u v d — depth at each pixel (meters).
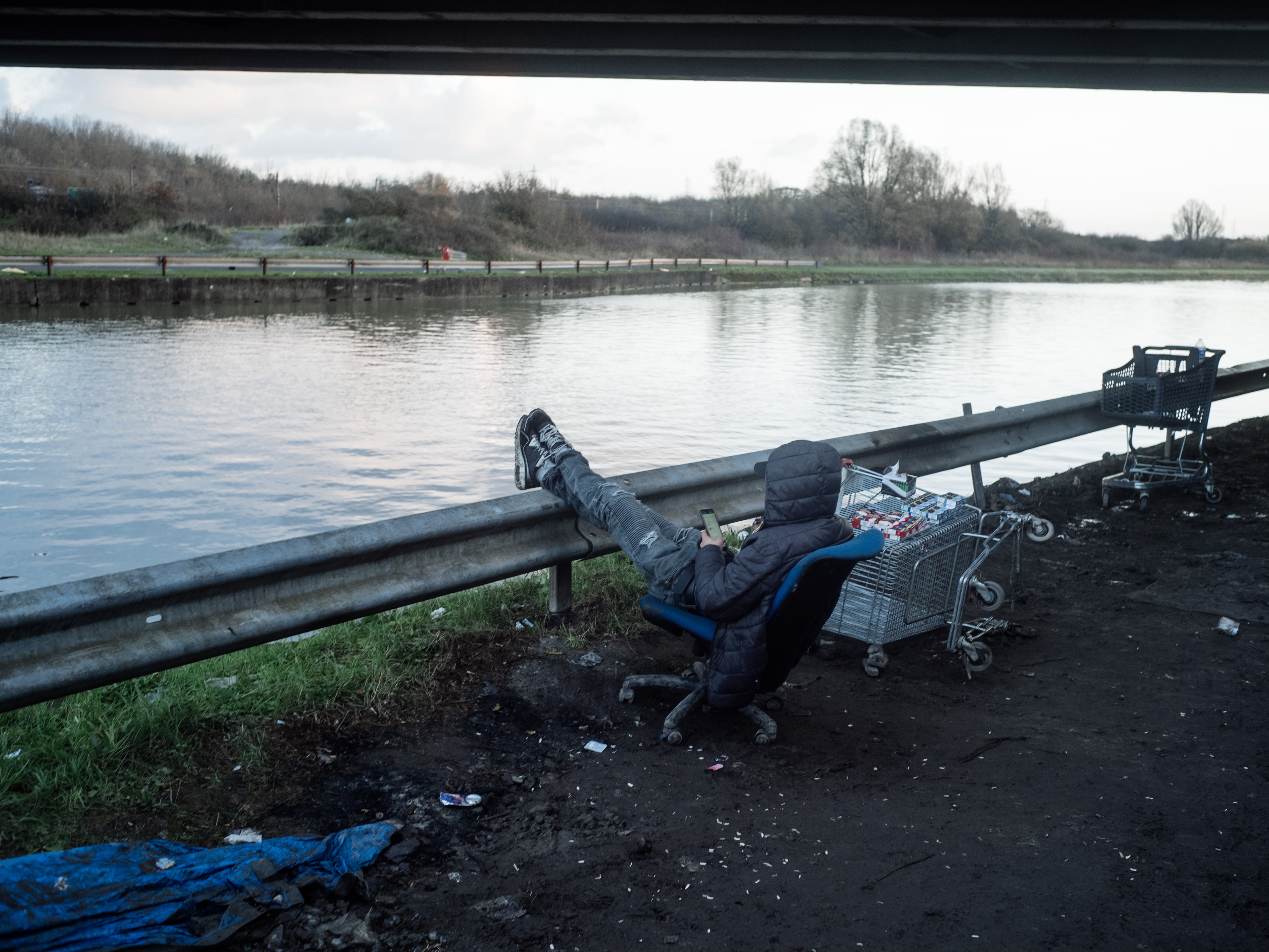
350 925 2.88
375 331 31.44
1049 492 8.81
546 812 3.54
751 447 14.91
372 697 4.25
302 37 16.53
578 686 4.58
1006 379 23.36
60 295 34.44
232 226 75.50
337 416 16.81
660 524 4.51
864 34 15.33
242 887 2.96
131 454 13.67
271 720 3.99
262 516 10.85
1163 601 5.88
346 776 3.72
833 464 3.91
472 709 4.32
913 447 7.27
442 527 4.38
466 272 52.47
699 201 108.56
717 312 46.12
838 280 79.75
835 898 3.09
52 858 2.89
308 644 4.85
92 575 8.86
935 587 5.11
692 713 4.41
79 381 19.70
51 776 3.40
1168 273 118.62
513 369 23.52
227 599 3.78
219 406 17.48
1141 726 4.32
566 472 4.71
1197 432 8.38
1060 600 5.95
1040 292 77.25
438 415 17.17
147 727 3.74
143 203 62.00
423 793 3.64
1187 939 2.92
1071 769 3.94
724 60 17.64
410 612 5.36
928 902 3.08
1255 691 4.66
